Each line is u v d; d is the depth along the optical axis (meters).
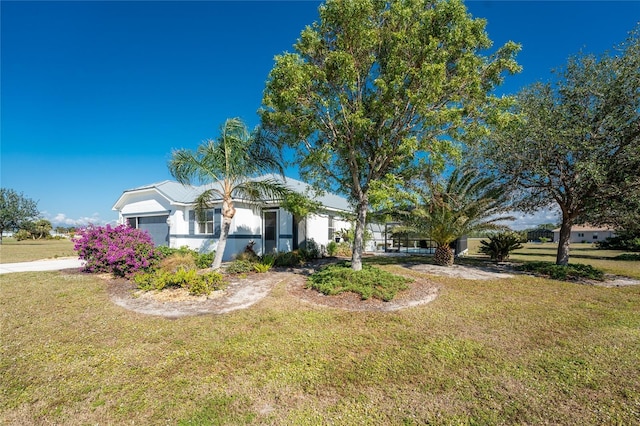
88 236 10.49
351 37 7.14
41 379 3.61
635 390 3.33
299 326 5.32
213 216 14.07
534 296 7.59
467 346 4.52
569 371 3.76
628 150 9.21
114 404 3.13
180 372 3.77
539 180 11.27
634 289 8.52
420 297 7.28
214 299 6.96
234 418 2.91
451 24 7.06
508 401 3.15
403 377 3.65
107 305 6.53
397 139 8.10
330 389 3.41
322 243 16.62
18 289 7.90
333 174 9.35
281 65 7.00
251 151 10.95
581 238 46.69
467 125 7.70
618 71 9.48
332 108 8.02
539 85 10.85
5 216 35.28
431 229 12.48
